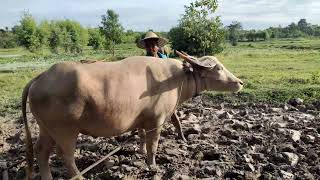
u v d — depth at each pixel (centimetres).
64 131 555
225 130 897
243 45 7862
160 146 802
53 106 537
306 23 19012
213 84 688
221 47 3481
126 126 606
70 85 538
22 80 2033
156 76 623
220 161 717
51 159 760
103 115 564
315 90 1323
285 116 1051
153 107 621
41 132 591
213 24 2214
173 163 712
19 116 1171
